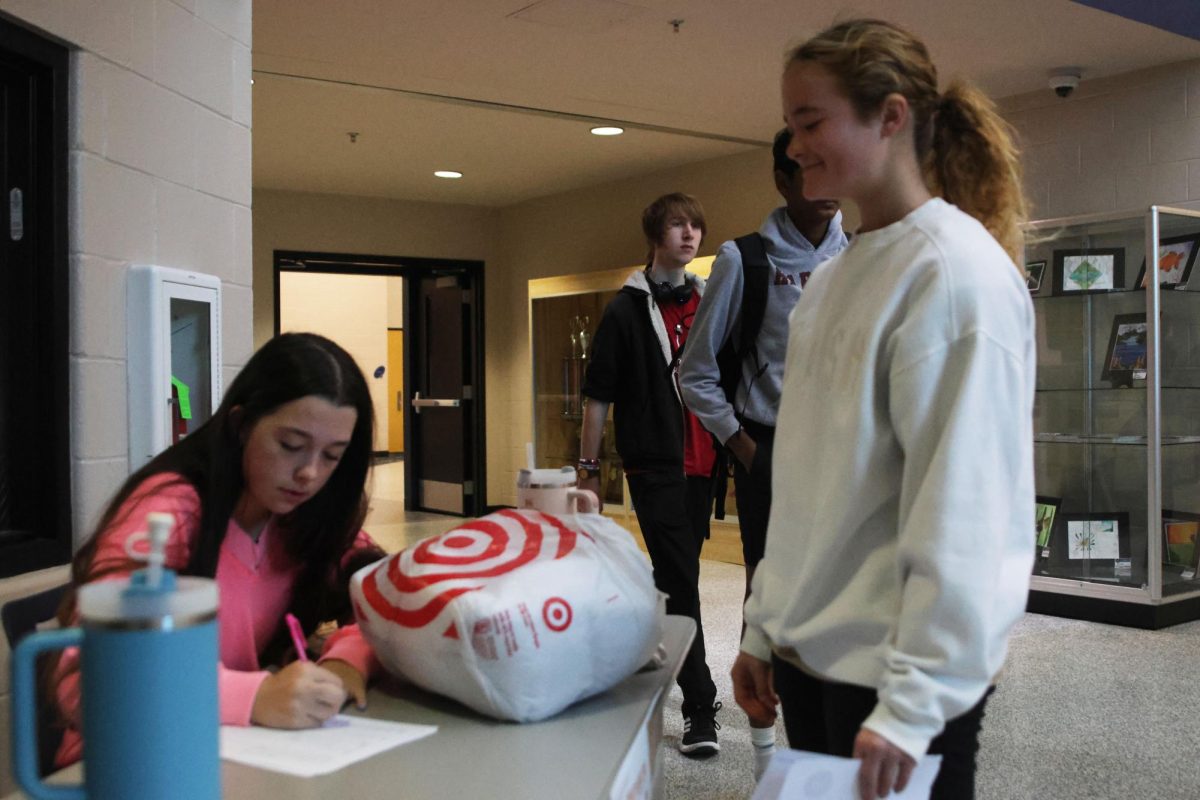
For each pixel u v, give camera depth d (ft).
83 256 6.75
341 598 4.92
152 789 2.05
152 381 7.18
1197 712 10.92
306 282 49.16
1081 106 16.63
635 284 10.00
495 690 3.58
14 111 6.58
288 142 19.97
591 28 13.61
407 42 14.11
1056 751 9.79
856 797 3.22
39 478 6.69
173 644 2.08
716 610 15.66
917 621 3.24
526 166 22.45
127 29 7.13
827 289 4.13
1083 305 16.01
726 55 14.82
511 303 27.73
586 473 10.16
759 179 20.94
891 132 3.83
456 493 28.17
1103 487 15.89
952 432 3.31
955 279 3.47
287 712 3.54
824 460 3.88
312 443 4.09
